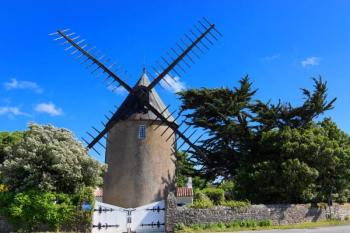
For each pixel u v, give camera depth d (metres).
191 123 37.47
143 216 27.16
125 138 32.91
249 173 33.94
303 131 34.69
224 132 36.38
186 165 39.66
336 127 37.03
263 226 28.59
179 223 26.67
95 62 34.50
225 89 37.44
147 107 33.72
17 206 24.16
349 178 36.19
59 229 24.50
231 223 27.92
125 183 32.00
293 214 31.52
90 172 27.22
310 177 31.88
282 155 33.03
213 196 37.38
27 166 25.16
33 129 27.42
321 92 35.62
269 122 36.03
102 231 26.34
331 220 33.78
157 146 33.16
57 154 25.86
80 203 25.06
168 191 32.84
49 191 25.05
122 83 34.59
